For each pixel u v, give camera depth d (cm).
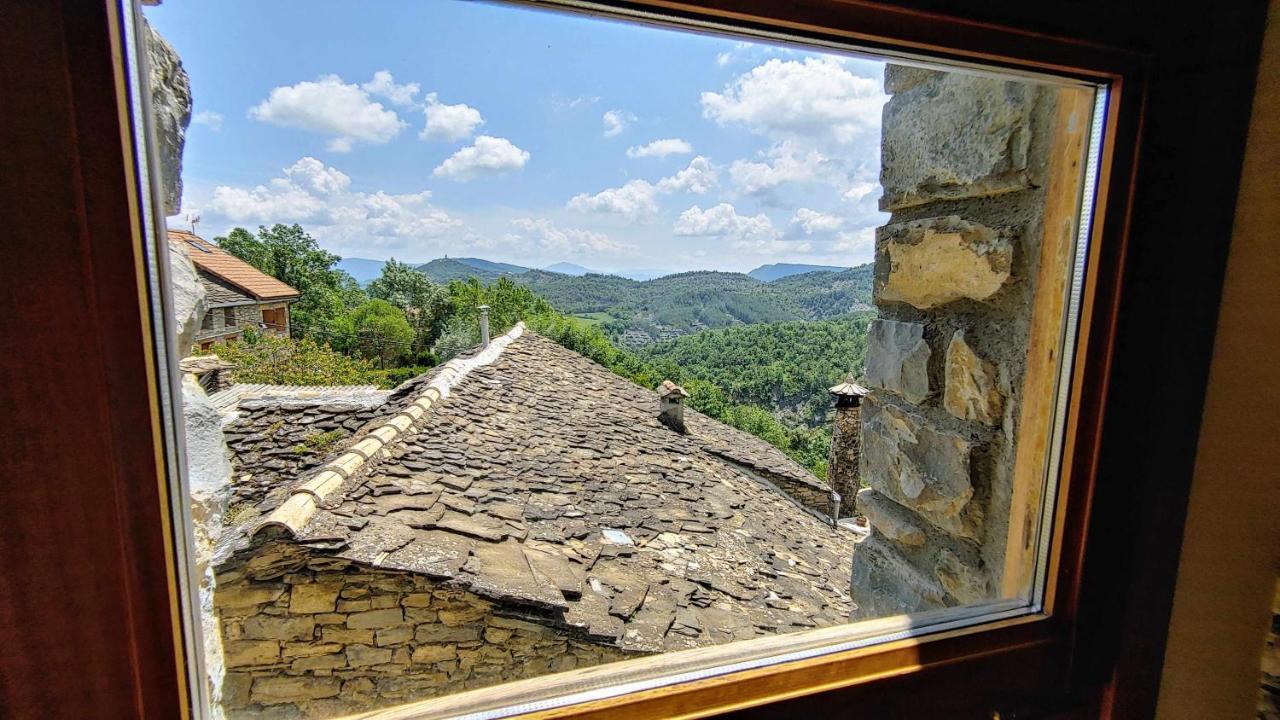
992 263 83
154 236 41
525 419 487
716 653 64
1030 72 60
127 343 39
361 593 222
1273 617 67
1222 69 60
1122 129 60
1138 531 68
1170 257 63
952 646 66
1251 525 67
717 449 551
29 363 36
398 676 219
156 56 48
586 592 263
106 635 40
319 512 247
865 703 63
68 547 39
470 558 253
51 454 37
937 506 96
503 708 56
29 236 35
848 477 461
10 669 39
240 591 205
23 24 33
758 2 49
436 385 454
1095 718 72
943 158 93
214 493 79
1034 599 73
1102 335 64
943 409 97
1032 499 76
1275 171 61
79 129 35
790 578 343
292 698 203
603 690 57
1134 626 70
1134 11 57
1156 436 66
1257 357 64
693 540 355
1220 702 71
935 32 54
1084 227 65
